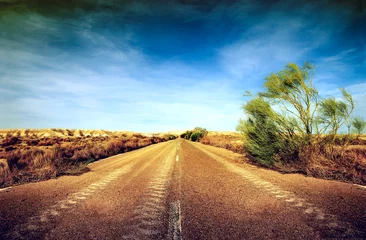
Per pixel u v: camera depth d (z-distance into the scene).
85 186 5.64
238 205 4.00
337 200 4.06
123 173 7.47
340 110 7.27
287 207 3.78
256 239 2.70
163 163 9.95
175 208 3.92
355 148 8.49
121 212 3.75
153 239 2.76
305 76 7.77
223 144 21.73
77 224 3.26
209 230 2.98
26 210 3.87
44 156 8.98
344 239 2.63
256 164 8.99
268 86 8.32
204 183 5.90
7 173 6.71
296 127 7.40
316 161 7.18
